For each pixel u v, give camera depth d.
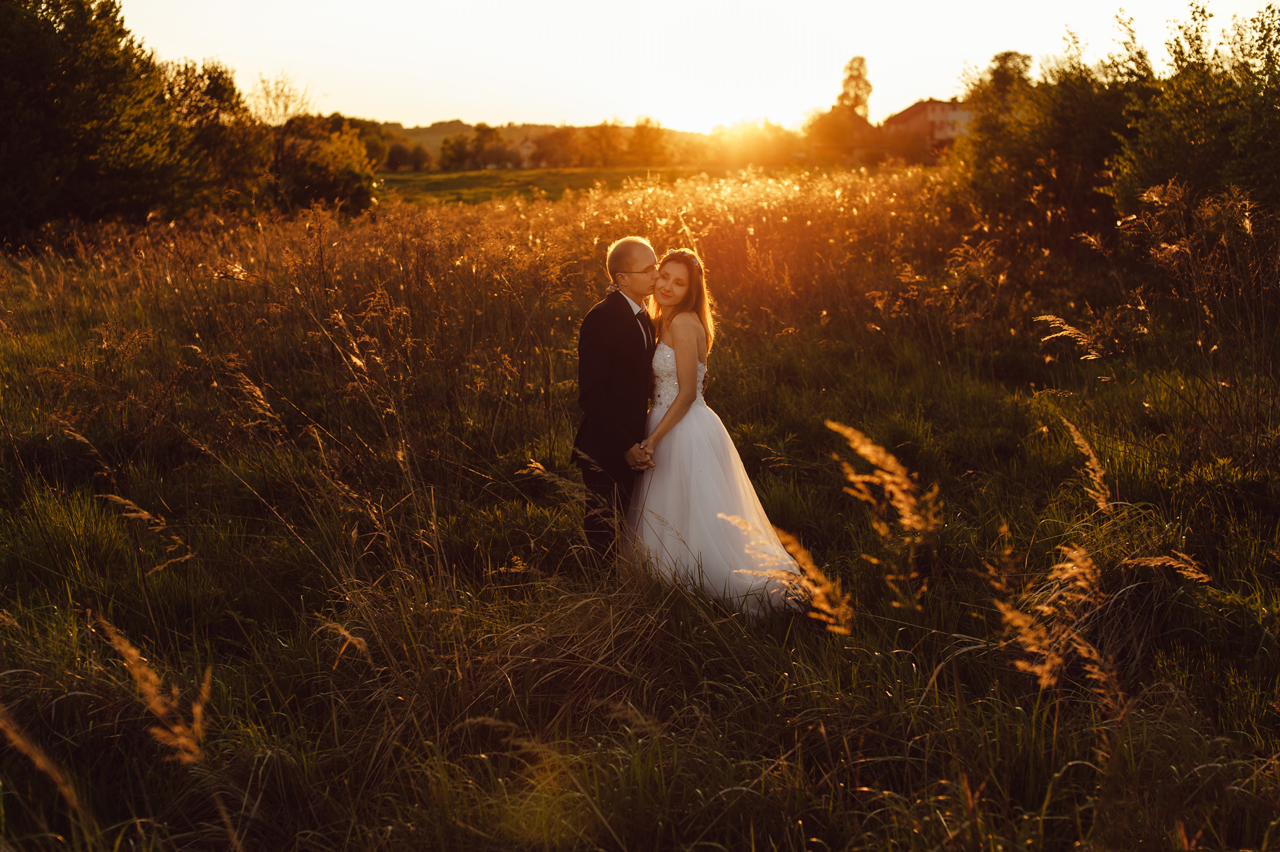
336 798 2.06
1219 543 3.11
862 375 5.81
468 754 2.08
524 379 5.21
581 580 3.12
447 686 2.29
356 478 3.87
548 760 2.02
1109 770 1.66
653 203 10.70
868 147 81.56
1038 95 10.67
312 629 2.71
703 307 3.27
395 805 1.93
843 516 3.78
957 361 6.20
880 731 2.16
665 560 3.09
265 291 6.22
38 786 2.01
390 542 2.85
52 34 15.23
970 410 5.05
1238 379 3.95
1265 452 3.52
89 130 15.88
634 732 2.15
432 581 2.72
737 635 2.65
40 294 8.16
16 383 5.23
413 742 2.18
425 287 5.69
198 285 7.34
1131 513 3.23
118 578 3.09
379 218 9.59
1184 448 3.79
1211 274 4.27
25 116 14.90
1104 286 7.70
